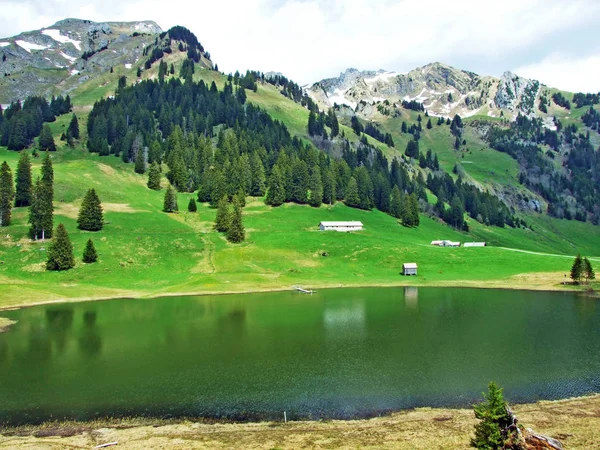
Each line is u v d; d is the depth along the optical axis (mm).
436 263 144875
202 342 69750
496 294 112125
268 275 131375
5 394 49344
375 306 97438
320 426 40312
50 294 104875
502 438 33031
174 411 44406
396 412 43406
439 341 69562
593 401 45562
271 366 57906
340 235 167750
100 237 140750
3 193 138625
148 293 111125
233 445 36312
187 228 166250
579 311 91812
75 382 52875
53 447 36531
